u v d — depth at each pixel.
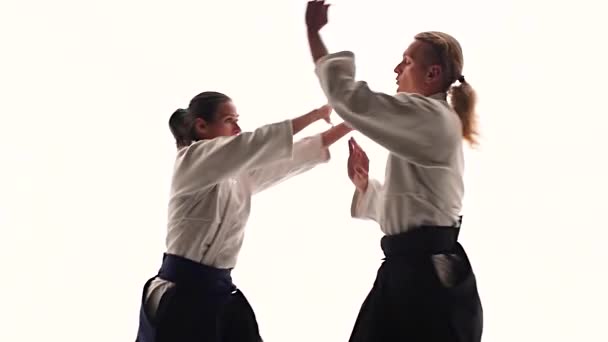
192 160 2.82
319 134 3.05
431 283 2.52
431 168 2.60
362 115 2.57
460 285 2.54
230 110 3.00
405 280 2.55
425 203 2.59
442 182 2.61
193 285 2.76
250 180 2.99
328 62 2.64
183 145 3.02
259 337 2.91
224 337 2.81
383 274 2.61
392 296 2.57
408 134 2.57
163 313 2.72
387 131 2.57
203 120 2.97
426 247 2.57
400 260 2.58
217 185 2.83
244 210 2.94
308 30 2.74
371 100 2.58
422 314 2.51
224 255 2.85
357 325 2.63
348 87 2.60
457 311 2.52
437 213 2.60
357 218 2.98
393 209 2.63
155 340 2.71
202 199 2.82
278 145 2.78
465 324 2.53
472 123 2.81
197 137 2.98
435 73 2.76
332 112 2.98
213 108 2.97
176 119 3.02
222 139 2.83
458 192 2.67
